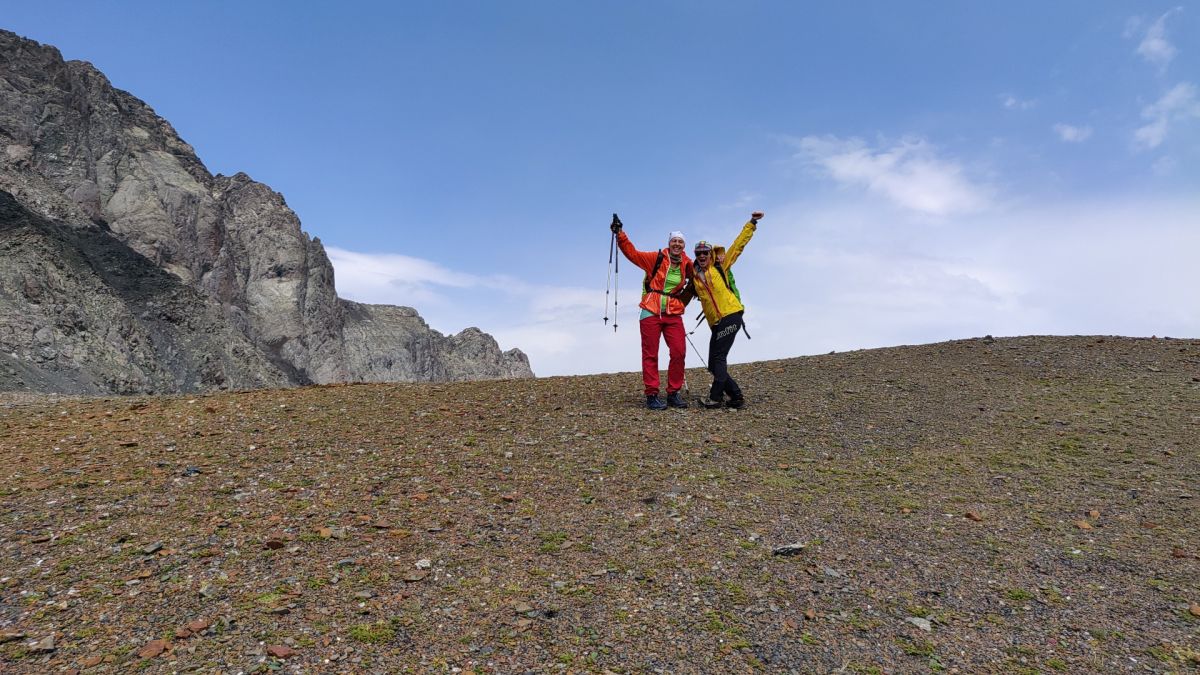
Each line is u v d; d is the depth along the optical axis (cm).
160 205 13912
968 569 399
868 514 487
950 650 315
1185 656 305
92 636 314
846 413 797
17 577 371
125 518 462
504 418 779
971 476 575
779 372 1072
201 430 720
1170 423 713
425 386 1027
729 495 524
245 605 344
